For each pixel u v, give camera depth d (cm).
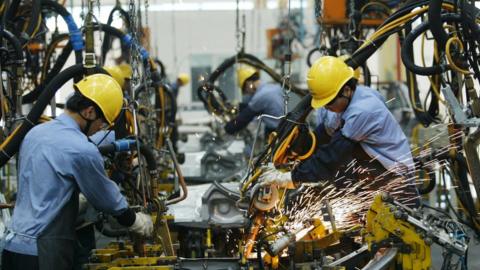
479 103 532
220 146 1088
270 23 1883
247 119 871
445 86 578
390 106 1191
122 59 970
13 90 641
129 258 477
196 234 572
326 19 816
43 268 445
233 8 1856
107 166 533
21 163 462
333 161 524
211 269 465
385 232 446
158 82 799
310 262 473
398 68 1487
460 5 527
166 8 1844
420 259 441
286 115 565
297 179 521
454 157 622
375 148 543
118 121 561
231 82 1634
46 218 448
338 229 506
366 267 430
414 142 880
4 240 459
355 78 543
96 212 552
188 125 1451
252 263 479
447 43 529
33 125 540
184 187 551
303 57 1719
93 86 465
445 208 823
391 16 572
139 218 480
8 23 703
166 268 448
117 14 884
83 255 532
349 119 530
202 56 1853
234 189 608
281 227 485
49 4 687
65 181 449
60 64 752
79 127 468
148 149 516
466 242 445
